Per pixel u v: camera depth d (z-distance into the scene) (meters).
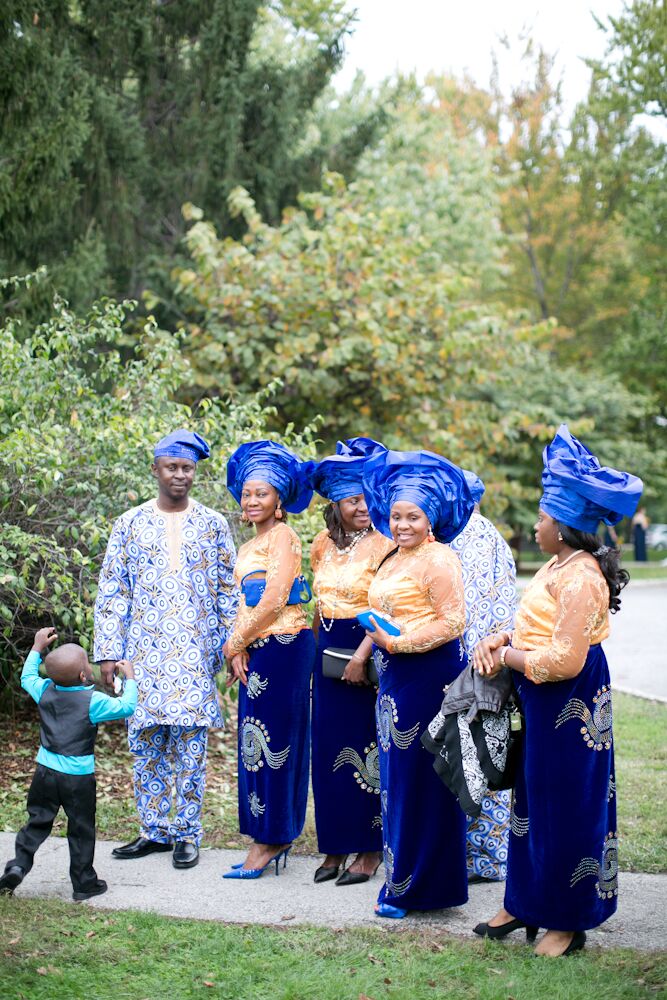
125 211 13.02
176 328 14.04
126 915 4.29
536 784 3.90
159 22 13.94
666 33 24.66
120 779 6.55
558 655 3.78
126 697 4.57
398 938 4.10
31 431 6.56
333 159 16.25
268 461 4.98
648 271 29.03
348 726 4.78
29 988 3.60
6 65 10.41
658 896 4.63
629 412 24.64
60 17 12.19
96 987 3.62
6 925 4.12
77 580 6.90
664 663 11.57
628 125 31.25
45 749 4.52
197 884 4.80
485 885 4.83
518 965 3.81
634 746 7.64
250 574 4.93
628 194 31.06
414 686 4.30
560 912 3.88
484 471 15.05
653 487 24.06
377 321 12.88
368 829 4.79
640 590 20.73
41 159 10.43
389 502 4.42
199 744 5.15
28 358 7.28
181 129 14.12
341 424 13.24
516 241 30.20
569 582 3.83
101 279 12.19
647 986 3.63
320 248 12.95
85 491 6.88
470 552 4.91
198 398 12.91
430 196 21.55
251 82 14.70
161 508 5.25
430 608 4.32
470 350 13.42
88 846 4.55
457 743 4.00
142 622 5.14
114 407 7.50
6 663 7.47
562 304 33.81
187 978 3.71
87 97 12.33
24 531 6.85
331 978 3.68
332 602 4.79
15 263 10.94
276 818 4.84
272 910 4.46
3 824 5.65
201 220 14.42
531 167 32.59
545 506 3.95
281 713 4.85
